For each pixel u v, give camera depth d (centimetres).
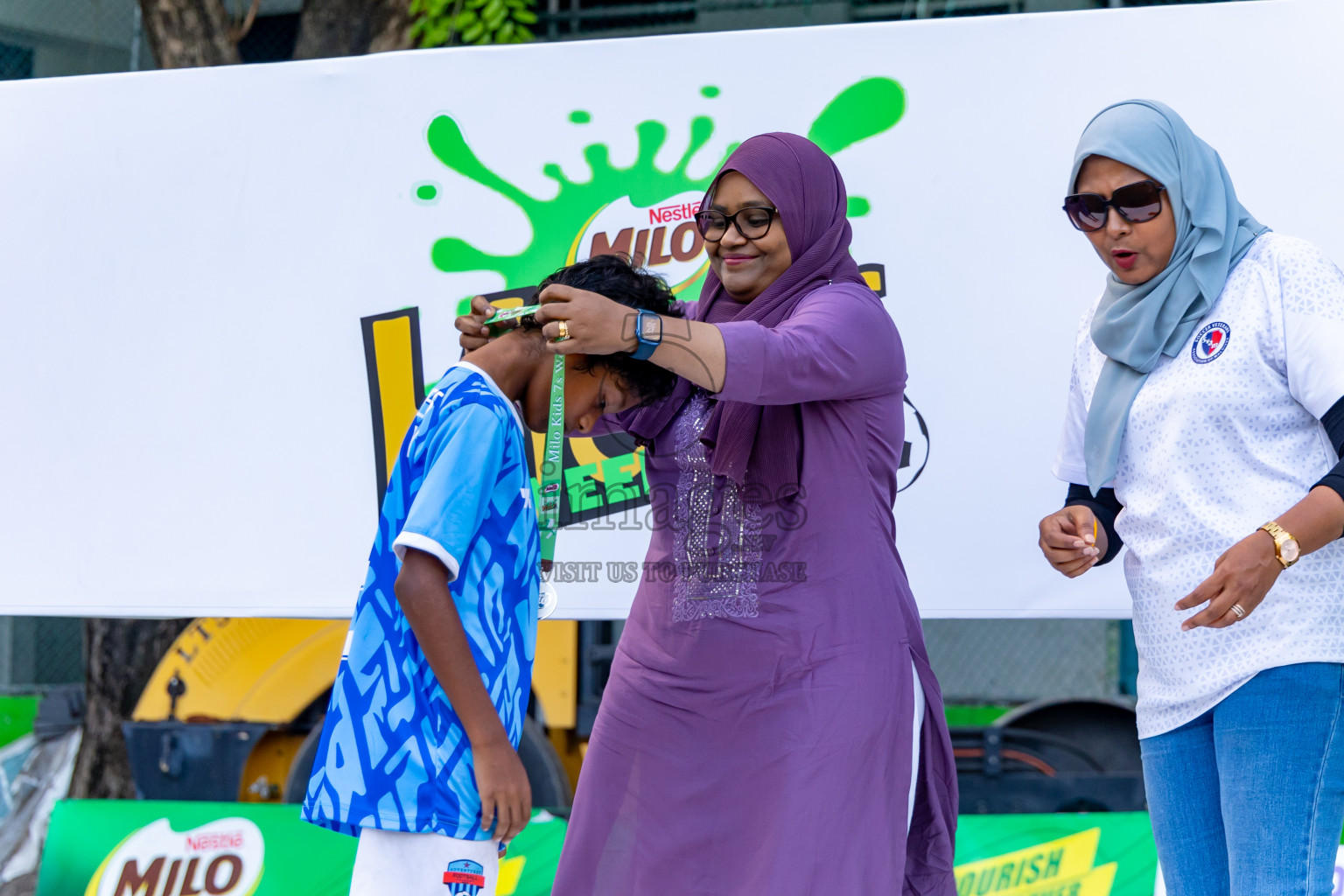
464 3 817
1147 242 396
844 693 396
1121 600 542
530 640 364
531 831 636
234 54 811
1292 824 362
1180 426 388
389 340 580
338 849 627
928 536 552
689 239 565
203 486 587
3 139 597
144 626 785
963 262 549
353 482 581
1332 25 526
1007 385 548
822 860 390
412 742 337
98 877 628
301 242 582
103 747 775
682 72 562
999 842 617
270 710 697
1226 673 376
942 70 547
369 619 350
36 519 593
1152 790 407
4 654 969
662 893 421
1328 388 361
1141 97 538
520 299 574
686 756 420
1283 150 531
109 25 973
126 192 591
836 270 417
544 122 571
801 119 555
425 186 577
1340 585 368
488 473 341
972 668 956
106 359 591
